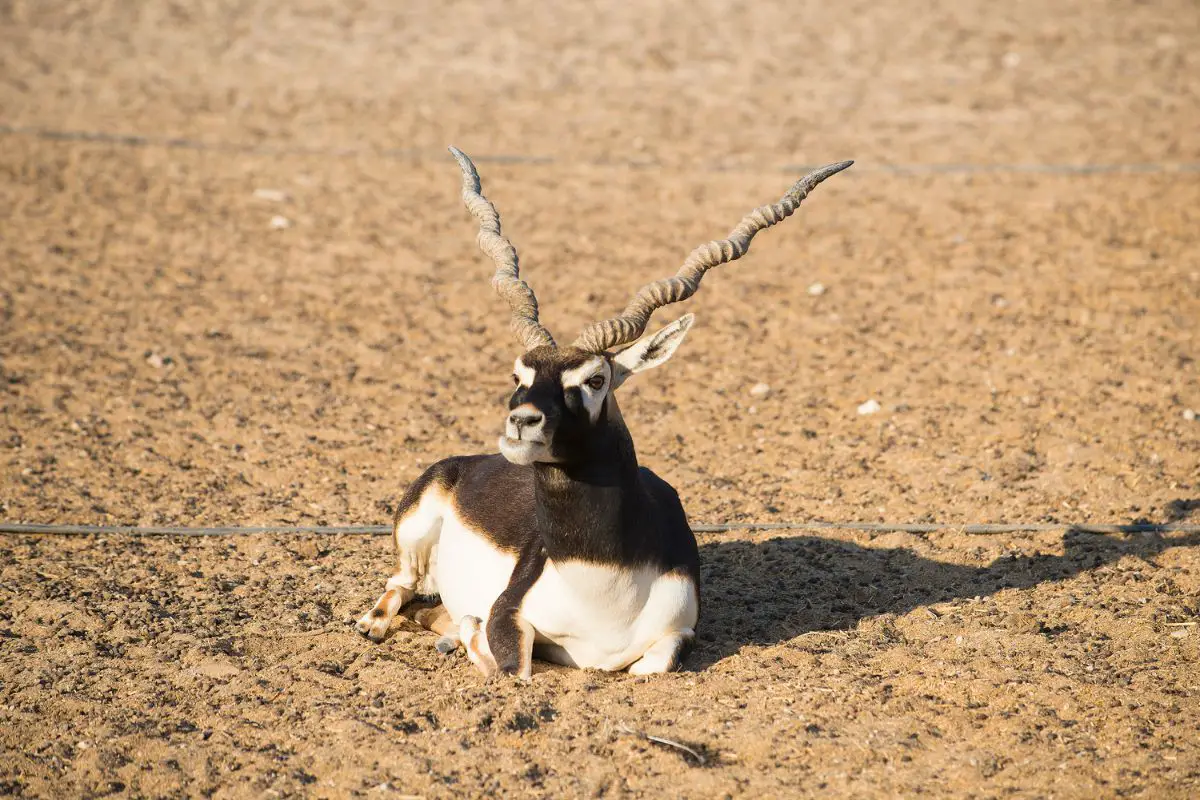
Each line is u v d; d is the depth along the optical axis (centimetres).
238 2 10306
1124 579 2953
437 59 9044
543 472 2403
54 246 5603
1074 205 6200
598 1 10594
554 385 2306
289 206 6294
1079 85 8400
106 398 4256
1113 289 5162
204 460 3866
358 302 5234
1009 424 4016
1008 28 9788
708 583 3080
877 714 2380
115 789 2227
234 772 2266
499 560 2712
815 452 3922
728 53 9250
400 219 6200
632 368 2475
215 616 2919
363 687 2577
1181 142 7156
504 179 6788
